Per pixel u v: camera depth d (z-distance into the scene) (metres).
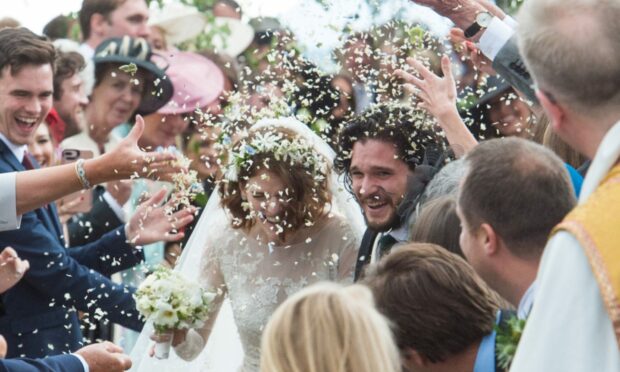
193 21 6.69
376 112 4.47
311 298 2.53
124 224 6.44
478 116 4.96
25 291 5.57
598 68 2.41
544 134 3.94
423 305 2.92
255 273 5.01
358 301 2.55
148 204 5.31
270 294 4.95
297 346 2.47
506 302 3.04
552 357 2.24
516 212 2.71
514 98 4.76
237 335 5.37
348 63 4.59
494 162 2.78
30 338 5.57
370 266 3.20
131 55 6.64
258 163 4.66
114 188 6.61
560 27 2.45
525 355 2.27
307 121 4.60
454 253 3.38
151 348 4.88
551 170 2.76
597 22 2.43
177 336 4.87
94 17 6.72
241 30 6.59
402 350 2.95
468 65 4.98
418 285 2.94
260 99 5.05
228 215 5.08
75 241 6.56
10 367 4.05
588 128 2.48
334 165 4.70
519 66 3.95
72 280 5.51
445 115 4.19
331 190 4.89
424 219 3.50
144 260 5.94
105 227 6.59
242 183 4.74
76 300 5.54
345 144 4.57
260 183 4.67
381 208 4.42
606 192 2.31
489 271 2.79
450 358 2.94
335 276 4.91
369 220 4.45
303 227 4.97
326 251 4.93
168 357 5.14
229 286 5.11
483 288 2.97
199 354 5.14
